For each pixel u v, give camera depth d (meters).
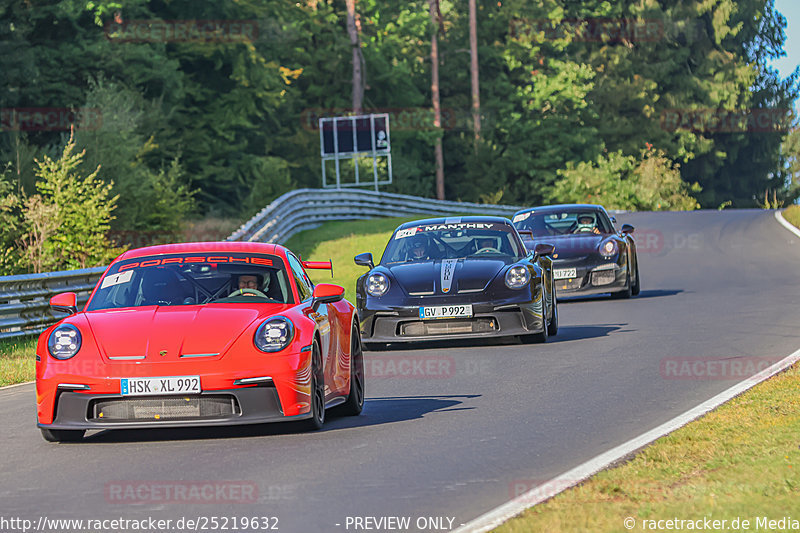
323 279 74.81
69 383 23.61
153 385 23.28
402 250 43.59
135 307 25.86
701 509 16.09
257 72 155.75
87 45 127.50
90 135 102.88
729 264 79.12
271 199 132.38
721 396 27.16
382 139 162.75
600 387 30.00
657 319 47.47
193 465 21.47
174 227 101.31
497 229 44.09
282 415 23.78
